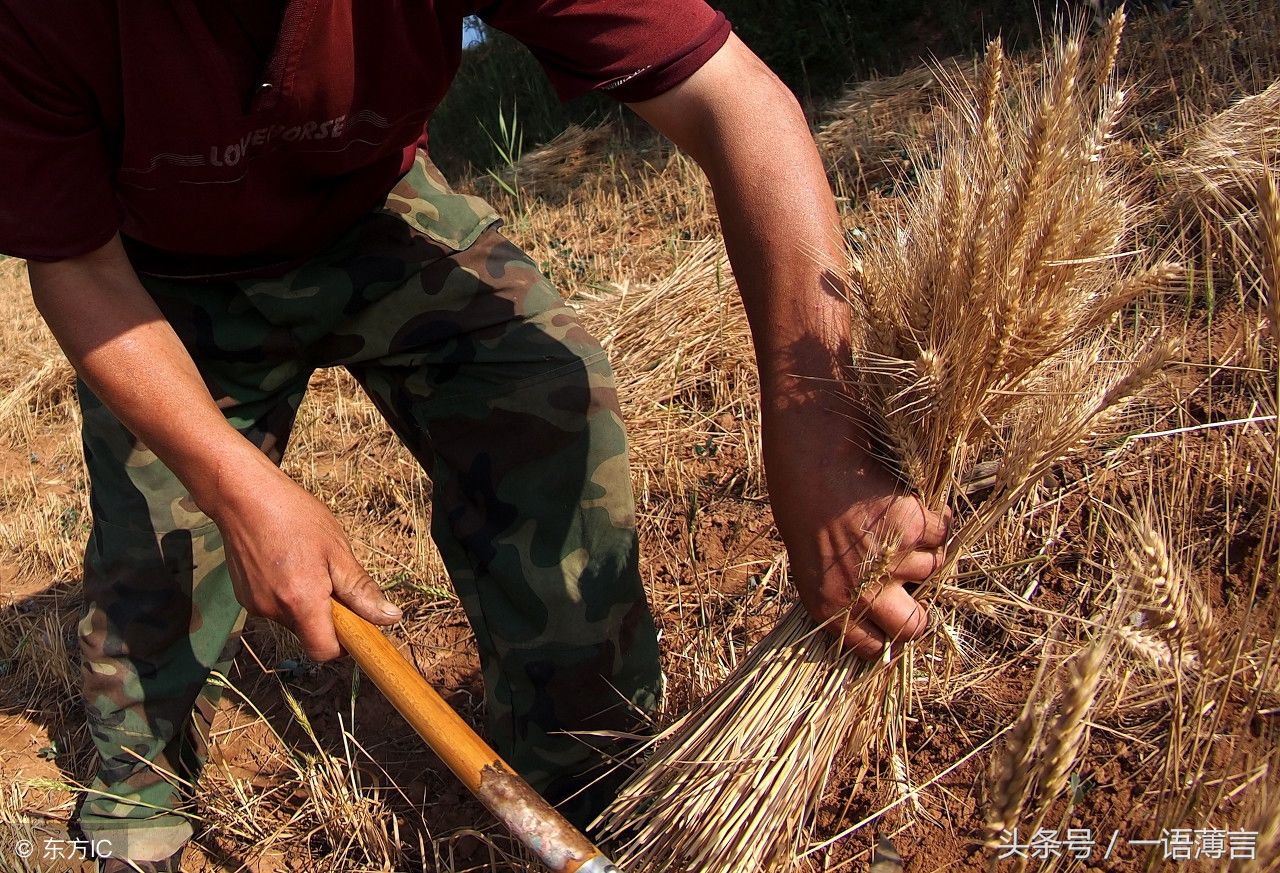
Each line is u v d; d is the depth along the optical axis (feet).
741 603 8.43
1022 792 3.96
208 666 7.18
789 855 5.52
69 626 10.50
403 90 5.52
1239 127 10.11
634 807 5.57
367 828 7.39
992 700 6.78
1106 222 4.62
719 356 11.48
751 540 9.15
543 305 6.46
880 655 5.18
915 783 6.51
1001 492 5.16
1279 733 5.45
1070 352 5.73
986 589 7.47
